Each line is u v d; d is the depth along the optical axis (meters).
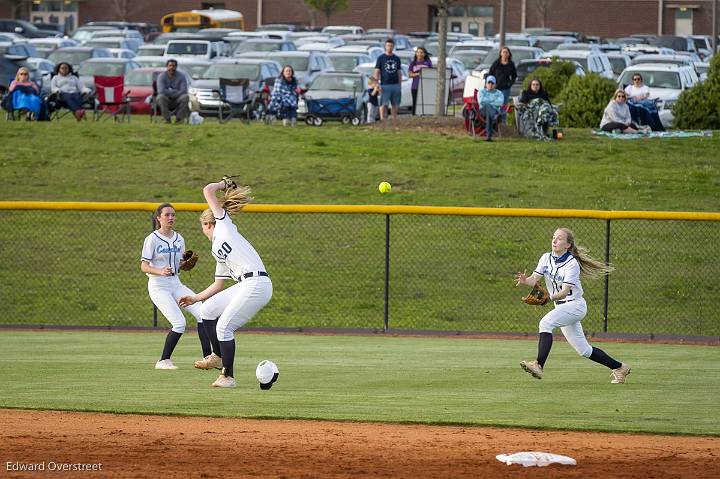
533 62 123.69
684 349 50.09
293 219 73.12
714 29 162.75
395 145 86.06
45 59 140.00
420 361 44.44
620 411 33.59
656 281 63.81
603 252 67.50
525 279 37.88
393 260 67.25
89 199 74.81
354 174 79.69
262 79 114.19
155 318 56.72
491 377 40.12
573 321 37.88
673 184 77.88
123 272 66.50
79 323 59.84
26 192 75.75
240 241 35.75
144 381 38.31
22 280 64.88
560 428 30.91
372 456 27.17
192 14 195.25
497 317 60.34
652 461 27.02
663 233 70.31
